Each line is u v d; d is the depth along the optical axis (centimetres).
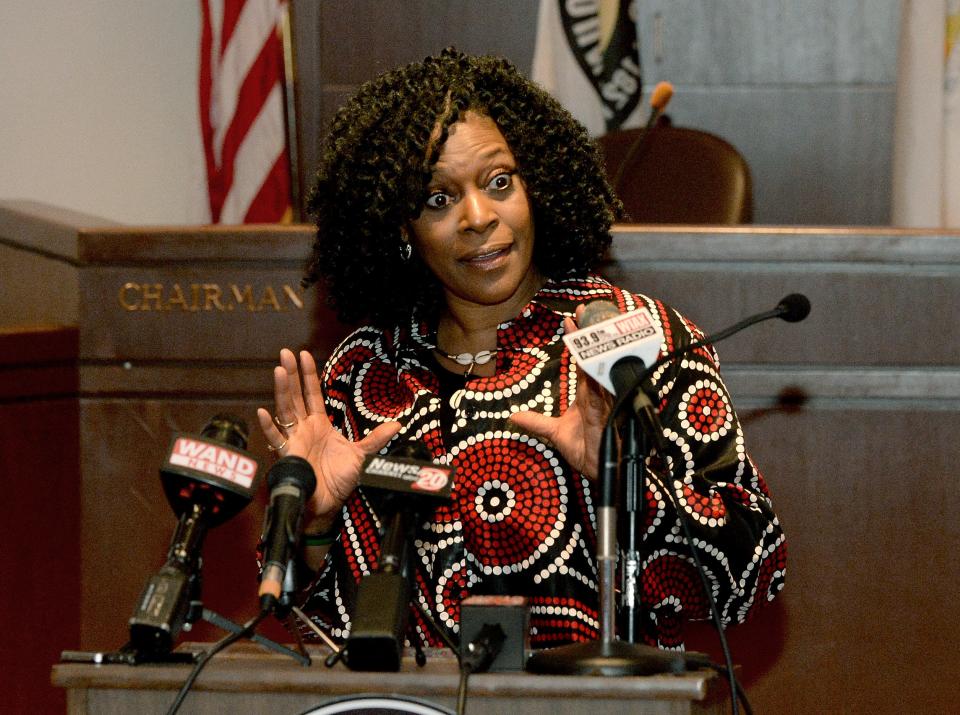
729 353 577
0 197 1132
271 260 600
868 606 568
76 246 609
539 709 339
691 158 807
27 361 590
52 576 604
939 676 564
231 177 1033
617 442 373
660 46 1158
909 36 887
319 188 528
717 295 577
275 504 386
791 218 1161
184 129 1150
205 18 1062
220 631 596
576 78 1076
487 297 482
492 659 356
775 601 571
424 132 480
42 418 598
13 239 620
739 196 792
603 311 403
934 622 565
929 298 569
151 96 1148
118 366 608
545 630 457
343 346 529
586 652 356
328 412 518
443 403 488
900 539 568
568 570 459
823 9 1150
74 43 1138
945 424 568
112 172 1143
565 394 477
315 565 480
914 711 564
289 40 1097
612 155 825
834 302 573
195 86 1152
